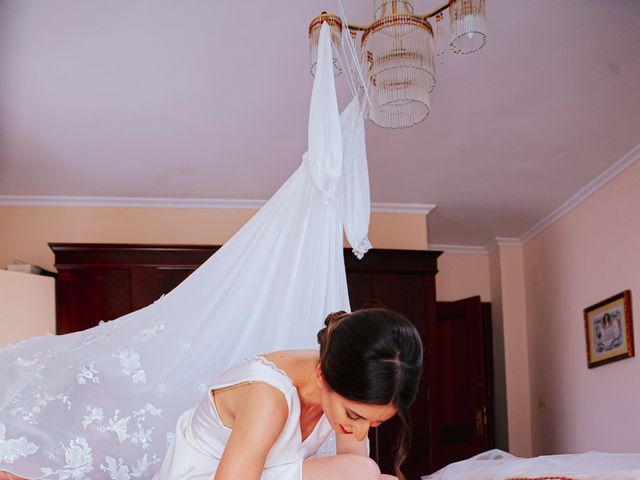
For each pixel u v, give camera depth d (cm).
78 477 180
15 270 461
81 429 186
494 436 621
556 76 348
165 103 371
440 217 565
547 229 574
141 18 295
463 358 604
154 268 470
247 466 143
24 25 299
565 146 431
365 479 167
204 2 285
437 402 600
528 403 611
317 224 223
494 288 638
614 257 471
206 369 205
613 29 309
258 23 299
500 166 461
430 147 430
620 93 366
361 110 251
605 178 476
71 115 383
